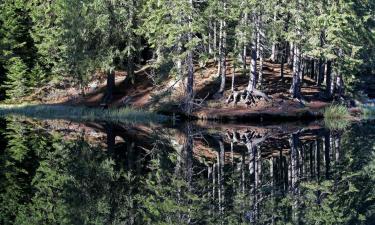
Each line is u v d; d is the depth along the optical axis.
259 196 12.55
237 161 18.34
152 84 41.12
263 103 35.38
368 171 16.11
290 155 19.70
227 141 24.22
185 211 11.04
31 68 48.09
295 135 26.55
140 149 20.88
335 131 28.20
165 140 24.22
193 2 34.53
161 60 37.16
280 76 41.59
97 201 11.83
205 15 34.34
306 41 37.22
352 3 36.88
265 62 46.09
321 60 41.56
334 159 18.59
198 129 29.61
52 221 10.09
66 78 44.94
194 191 13.10
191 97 34.34
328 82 39.12
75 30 37.25
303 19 36.09
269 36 36.94
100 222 10.13
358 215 10.86
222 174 15.68
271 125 32.25
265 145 22.81
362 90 45.44
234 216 10.71
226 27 36.31
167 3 34.00
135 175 15.09
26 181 13.84
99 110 36.97
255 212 11.03
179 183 14.10
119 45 38.31
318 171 16.16
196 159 18.77
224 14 34.62
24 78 44.94
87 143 22.28
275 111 34.19
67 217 10.43
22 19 48.09
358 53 39.75
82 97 42.53
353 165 17.28
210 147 22.22
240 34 34.75
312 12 37.31
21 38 47.78
